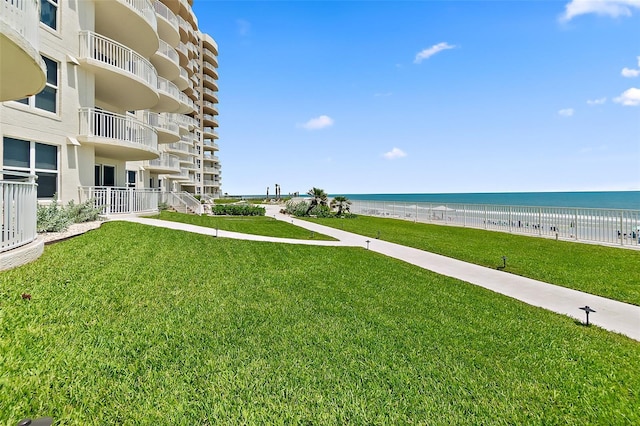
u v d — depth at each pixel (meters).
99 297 4.81
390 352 3.82
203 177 61.25
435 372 3.42
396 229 18.02
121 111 17.12
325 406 2.77
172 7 32.28
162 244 9.05
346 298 5.77
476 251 11.20
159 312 4.55
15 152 9.66
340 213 27.95
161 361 3.28
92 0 12.29
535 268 8.73
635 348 4.20
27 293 4.45
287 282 6.60
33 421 2.26
